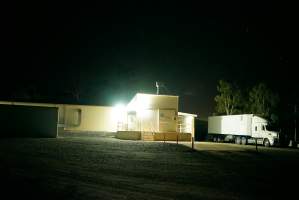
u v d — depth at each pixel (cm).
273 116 4734
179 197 1239
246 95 5372
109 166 1906
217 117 4944
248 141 4419
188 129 4178
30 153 2305
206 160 2380
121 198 1191
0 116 3750
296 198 1314
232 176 1764
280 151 3425
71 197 1178
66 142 3241
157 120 4047
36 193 1212
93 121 4306
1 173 1550
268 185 1557
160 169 1883
